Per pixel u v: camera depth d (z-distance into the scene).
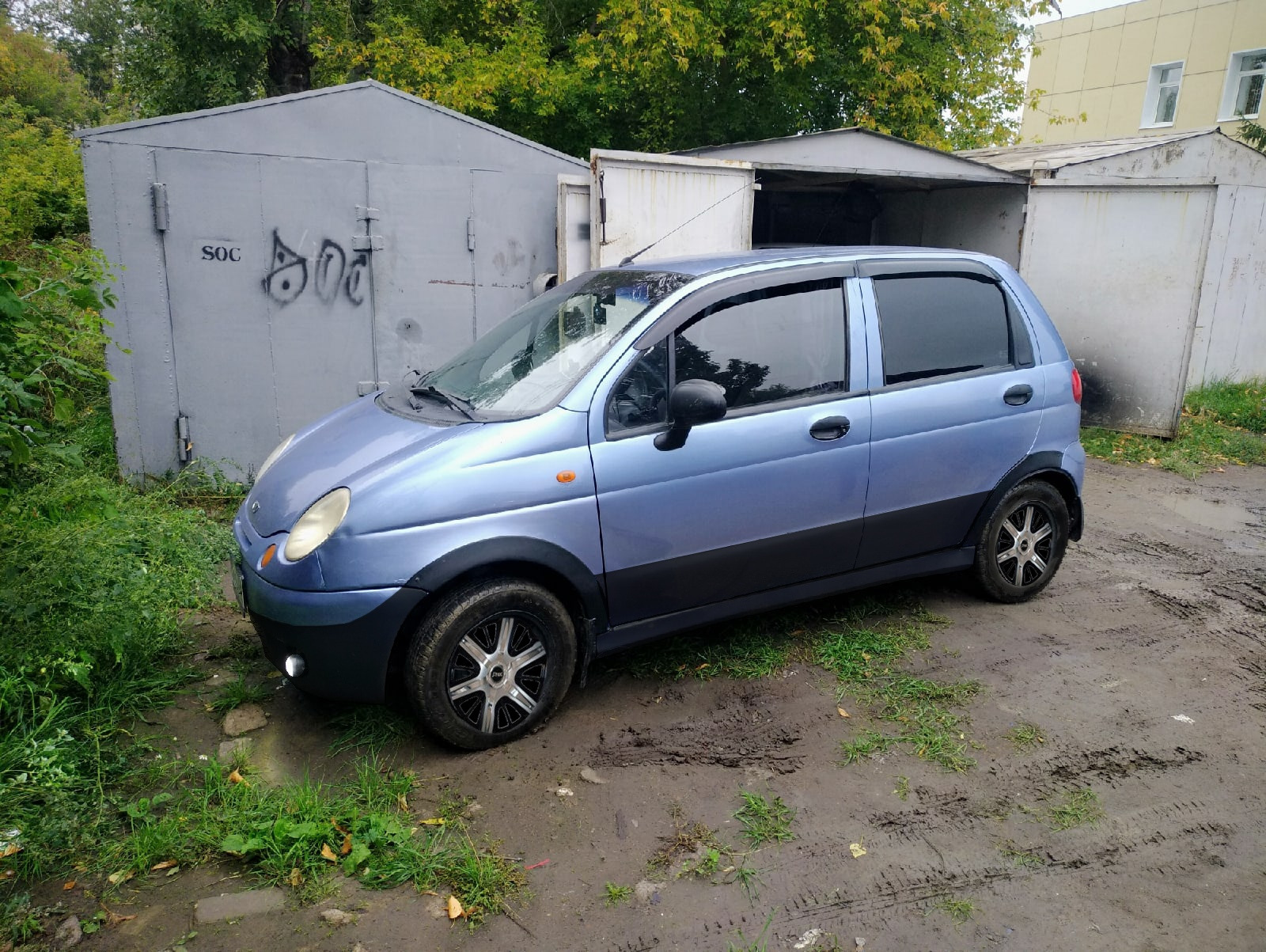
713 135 14.78
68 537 3.96
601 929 2.45
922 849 2.78
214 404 6.60
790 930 2.45
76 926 2.43
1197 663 4.09
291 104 6.41
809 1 13.11
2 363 3.81
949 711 3.61
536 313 4.17
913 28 13.80
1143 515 6.55
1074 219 8.80
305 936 2.41
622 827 2.89
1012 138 16.55
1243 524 6.36
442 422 3.45
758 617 4.44
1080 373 9.11
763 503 3.67
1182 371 8.59
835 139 8.28
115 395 6.36
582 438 3.32
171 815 2.88
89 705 3.46
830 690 3.79
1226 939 2.41
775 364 3.73
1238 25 18.36
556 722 3.53
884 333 3.99
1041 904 2.54
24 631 3.48
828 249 4.12
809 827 2.89
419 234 6.89
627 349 3.47
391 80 14.20
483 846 2.79
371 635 3.07
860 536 3.98
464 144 6.88
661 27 12.73
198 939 2.40
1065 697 3.74
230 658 4.05
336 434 3.71
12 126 19.84
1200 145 10.23
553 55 16.09
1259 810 2.99
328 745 3.36
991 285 4.39
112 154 6.07
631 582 3.48
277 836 2.72
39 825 2.76
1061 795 3.06
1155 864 2.71
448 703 3.19
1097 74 21.25
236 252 6.46
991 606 4.67
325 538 3.07
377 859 2.71
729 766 3.24
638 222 7.07
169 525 4.99
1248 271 11.23
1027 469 4.40
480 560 3.12
